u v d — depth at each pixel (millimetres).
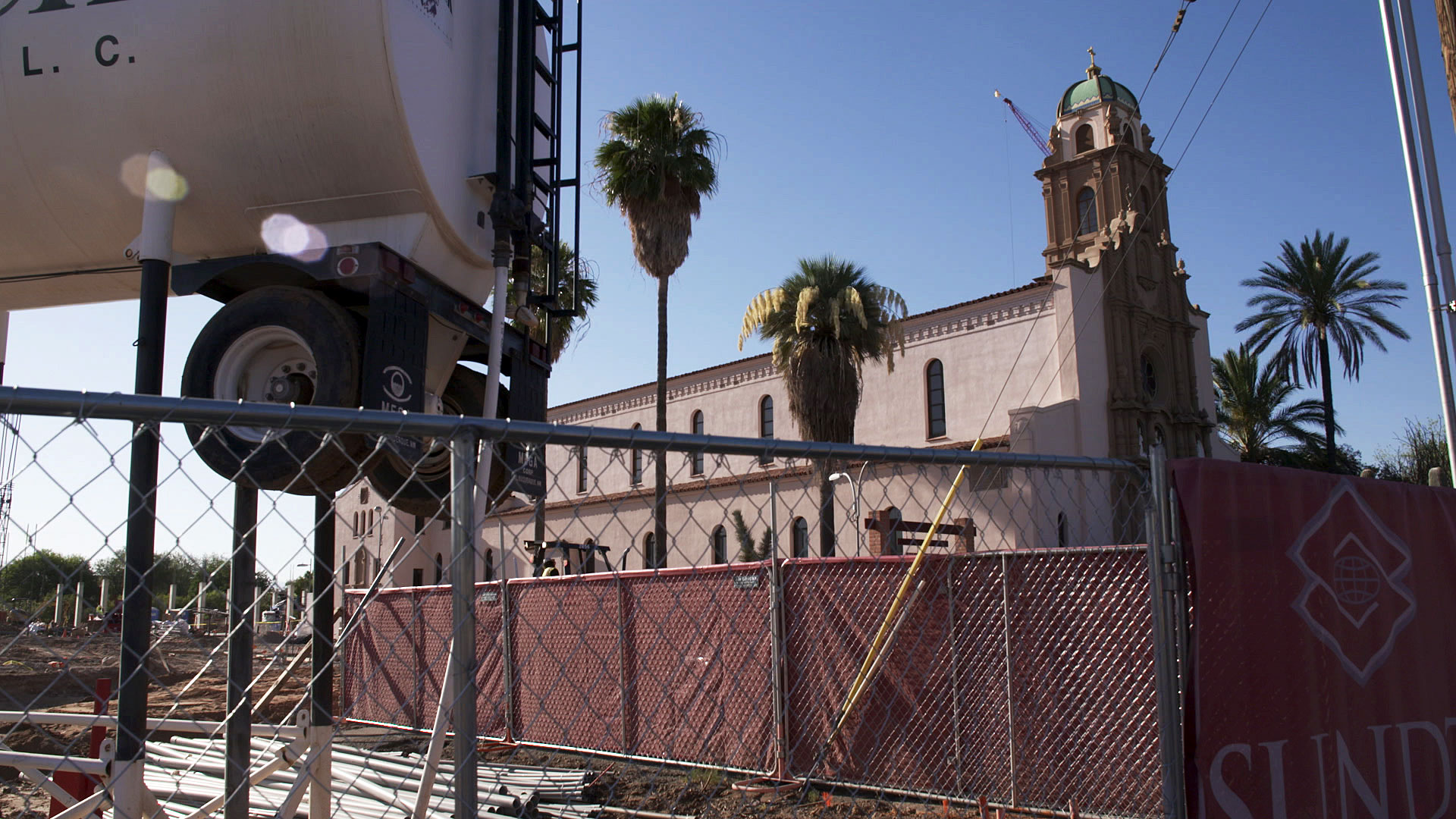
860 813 6953
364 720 11797
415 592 11359
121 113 4945
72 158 5062
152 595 3363
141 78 4902
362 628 11992
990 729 7055
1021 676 6973
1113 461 3789
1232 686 3535
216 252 5496
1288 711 3645
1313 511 3898
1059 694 6801
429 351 6105
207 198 5152
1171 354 29641
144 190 5066
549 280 6566
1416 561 4195
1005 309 27234
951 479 21656
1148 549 3650
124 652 3672
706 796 7656
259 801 6652
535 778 7930
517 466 5949
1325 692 3754
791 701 8234
